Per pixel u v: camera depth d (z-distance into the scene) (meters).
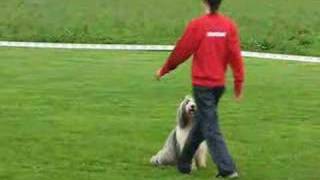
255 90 19.36
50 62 24.16
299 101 17.84
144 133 13.89
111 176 11.07
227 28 10.34
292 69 24.30
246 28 35.00
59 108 16.23
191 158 11.03
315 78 22.05
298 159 12.27
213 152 10.54
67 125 14.41
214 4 10.35
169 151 11.38
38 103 16.75
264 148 12.95
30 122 14.62
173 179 10.90
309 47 31.34
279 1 40.66
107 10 38.00
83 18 36.38
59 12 37.31
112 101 17.27
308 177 11.24
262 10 38.50
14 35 33.06
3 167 11.45
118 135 13.70
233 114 15.98
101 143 13.05
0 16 36.16
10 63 23.61
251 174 11.31
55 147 12.71
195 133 10.69
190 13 38.00
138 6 39.06
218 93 10.45
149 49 29.80
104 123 14.70
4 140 13.12
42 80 20.28
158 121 15.02
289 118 15.72
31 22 35.28
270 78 21.78
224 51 10.37
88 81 20.23
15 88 18.83
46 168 11.45
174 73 21.83
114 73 21.91
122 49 29.50
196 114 10.57
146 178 10.96
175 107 16.67
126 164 11.75
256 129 14.50
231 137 13.76
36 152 12.37
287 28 35.09
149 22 35.88
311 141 13.54
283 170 11.59
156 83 20.09
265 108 16.80
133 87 19.38
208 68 10.34
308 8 39.28
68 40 32.56
